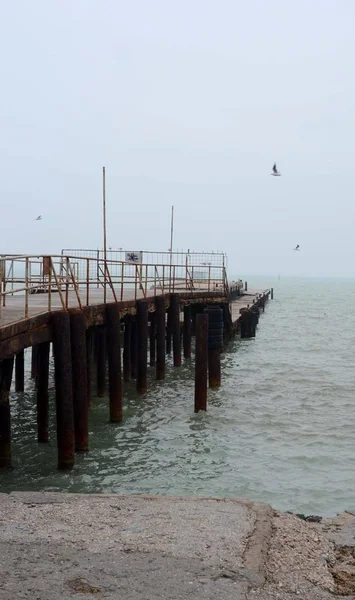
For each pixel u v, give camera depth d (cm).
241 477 1302
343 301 9500
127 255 3172
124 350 2202
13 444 1465
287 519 789
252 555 671
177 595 591
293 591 615
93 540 697
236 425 1720
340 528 797
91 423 1662
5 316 1193
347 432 1677
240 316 3662
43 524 738
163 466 1352
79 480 1234
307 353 3238
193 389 2127
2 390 1214
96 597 583
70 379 1279
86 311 1451
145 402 1917
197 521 754
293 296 11175
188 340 2683
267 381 2395
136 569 635
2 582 605
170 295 2461
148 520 755
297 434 1648
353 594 626
